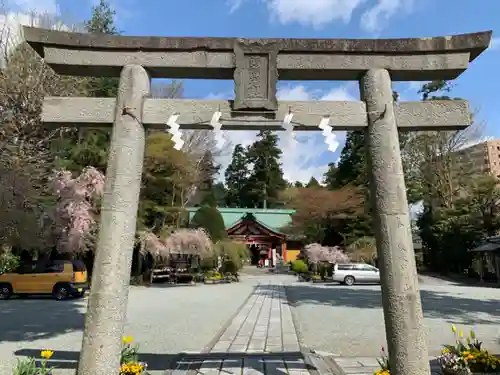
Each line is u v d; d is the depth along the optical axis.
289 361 6.05
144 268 26.91
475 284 25.58
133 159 4.55
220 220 32.31
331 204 35.00
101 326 4.08
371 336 8.55
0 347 7.39
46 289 16.08
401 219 4.34
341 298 16.64
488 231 29.89
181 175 26.56
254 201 58.41
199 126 4.77
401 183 4.46
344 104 4.75
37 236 16.80
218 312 12.48
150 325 9.97
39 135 18.91
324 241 37.53
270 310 12.69
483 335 8.52
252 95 4.69
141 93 4.75
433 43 4.80
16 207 14.72
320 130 4.73
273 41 4.79
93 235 20.08
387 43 4.81
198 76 5.06
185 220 32.28
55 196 18.98
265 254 47.28
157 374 5.43
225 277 28.70
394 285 4.19
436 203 35.50
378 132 4.61
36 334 8.77
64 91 19.31
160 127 4.84
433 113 4.72
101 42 4.81
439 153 33.97
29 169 16.20
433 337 8.38
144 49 4.84
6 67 18.22
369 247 30.72
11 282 16.19
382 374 4.41
